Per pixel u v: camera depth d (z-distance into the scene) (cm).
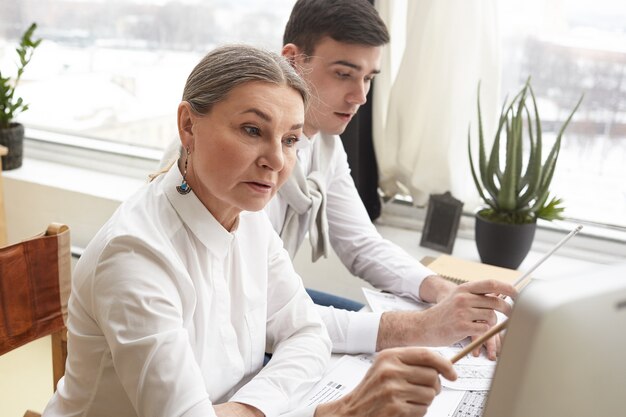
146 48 291
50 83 315
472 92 233
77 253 280
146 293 97
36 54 313
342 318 138
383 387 93
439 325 134
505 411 61
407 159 242
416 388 92
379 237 182
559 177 243
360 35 152
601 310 59
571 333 58
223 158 99
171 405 94
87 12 297
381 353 96
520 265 213
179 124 104
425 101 235
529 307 58
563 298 58
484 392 119
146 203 108
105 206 272
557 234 242
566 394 60
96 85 306
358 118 236
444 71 230
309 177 172
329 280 245
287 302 131
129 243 100
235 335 117
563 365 59
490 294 138
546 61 234
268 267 130
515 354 59
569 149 239
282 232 170
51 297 143
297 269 248
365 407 95
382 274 173
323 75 157
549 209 212
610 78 227
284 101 99
